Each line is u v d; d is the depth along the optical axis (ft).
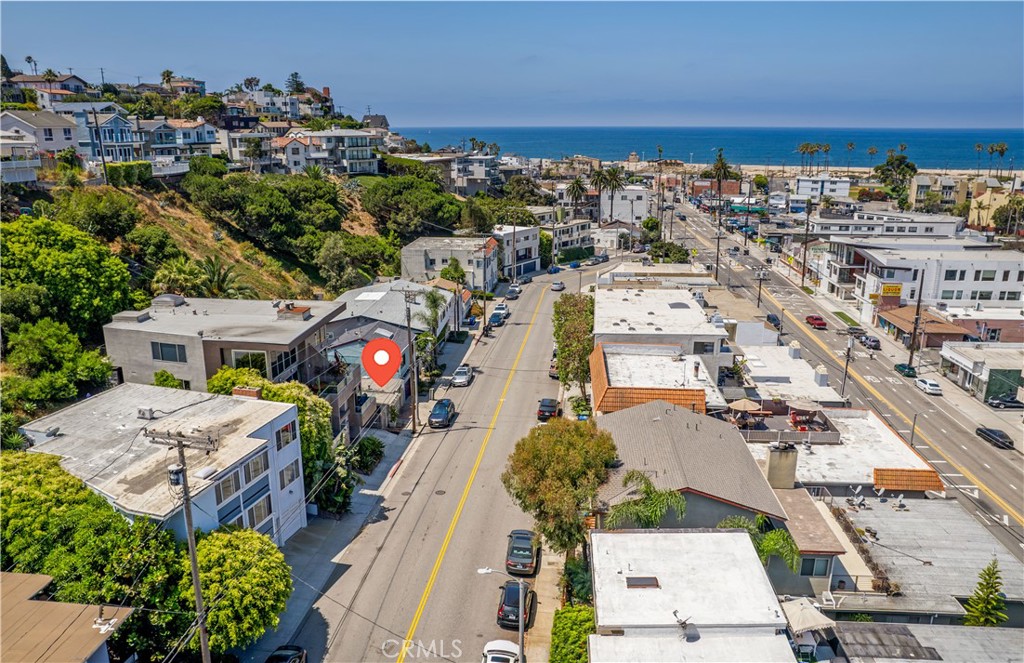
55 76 489.26
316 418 130.41
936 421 192.75
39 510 86.02
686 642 75.15
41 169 231.09
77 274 156.87
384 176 454.40
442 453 161.68
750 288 352.08
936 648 87.45
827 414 154.40
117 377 146.61
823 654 87.56
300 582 112.16
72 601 78.38
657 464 105.60
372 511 135.13
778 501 103.91
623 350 167.12
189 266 194.18
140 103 471.62
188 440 78.64
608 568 85.46
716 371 168.55
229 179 298.97
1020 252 303.89
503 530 129.18
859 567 103.50
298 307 158.30
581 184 509.76
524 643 99.66
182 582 86.02
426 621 104.42
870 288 290.35
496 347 248.93
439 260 316.81
